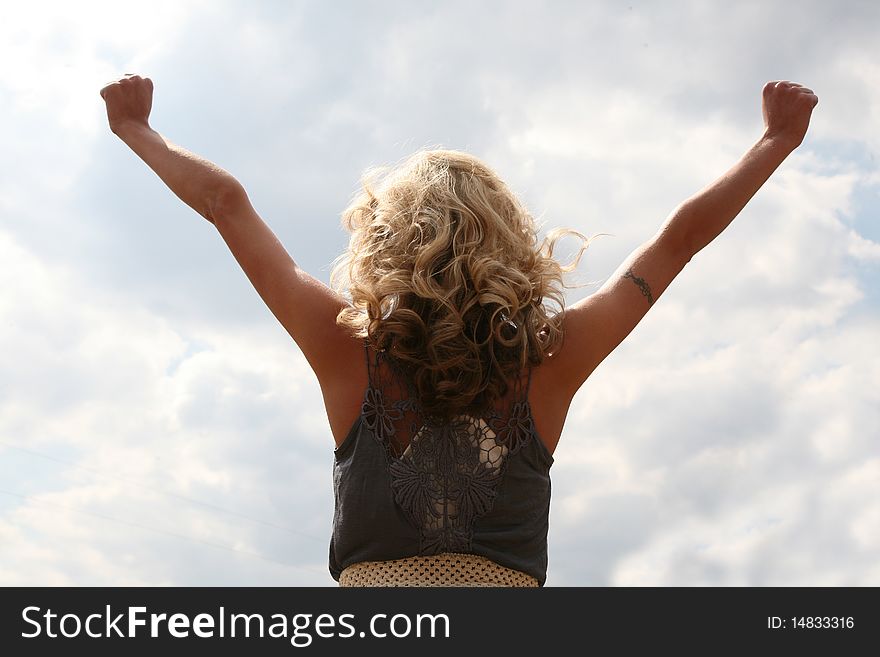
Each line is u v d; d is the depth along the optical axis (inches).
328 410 92.3
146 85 109.6
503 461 89.1
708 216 103.8
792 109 111.0
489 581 87.0
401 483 87.2
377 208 95.4
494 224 91.4
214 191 100.1
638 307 99.2
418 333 88.7
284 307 94.7
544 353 92.5
